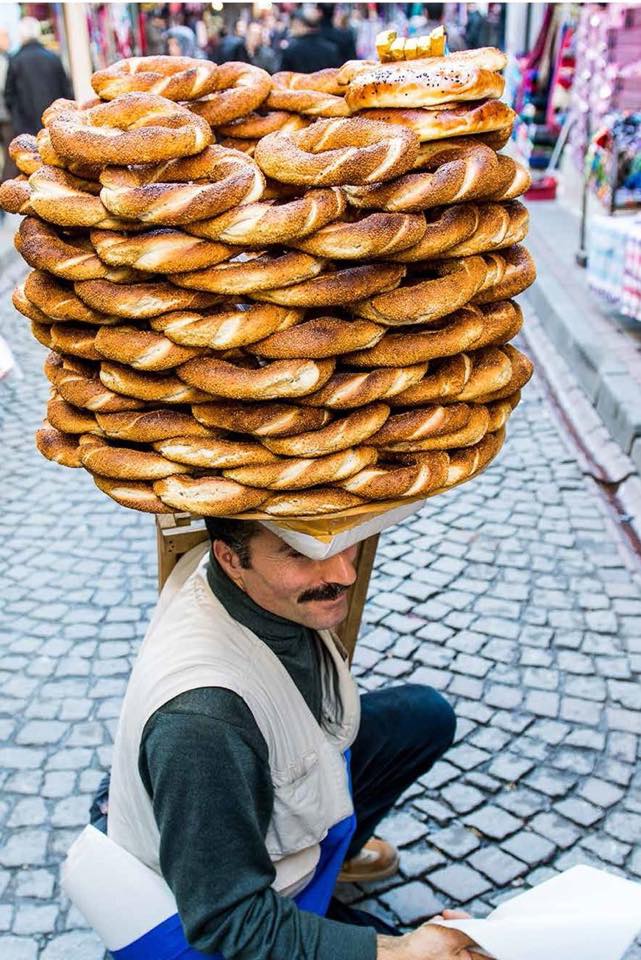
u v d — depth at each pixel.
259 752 1.37
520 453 4.84
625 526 4.14
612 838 2.53
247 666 1.43
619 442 4.71
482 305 1.33
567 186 9.27
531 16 11.23
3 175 9.52
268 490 1.20
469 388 1.26
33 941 2.30
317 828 1.54
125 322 1.20
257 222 1.08
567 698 3.06
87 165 1.18
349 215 1.20
